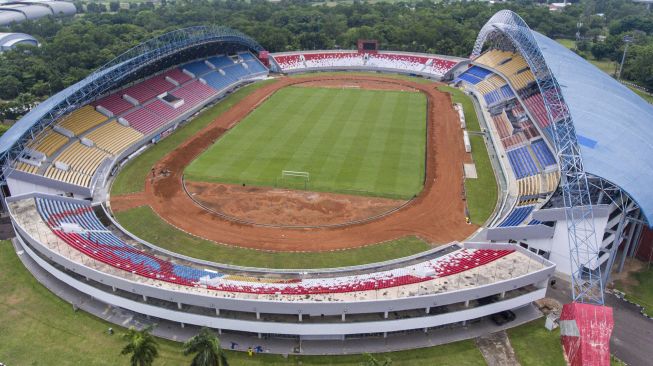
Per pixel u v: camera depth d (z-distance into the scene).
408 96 137.38
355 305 49.91
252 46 164.00
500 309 53.72
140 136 102.25
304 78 159.50
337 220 74.00
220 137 106.25
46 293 58.81
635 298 58.88
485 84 139.12
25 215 67.19
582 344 47.59
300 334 50.91
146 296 53.81
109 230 70.81
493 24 132.88
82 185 81.81
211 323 51.78
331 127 111.56
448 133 108.38
